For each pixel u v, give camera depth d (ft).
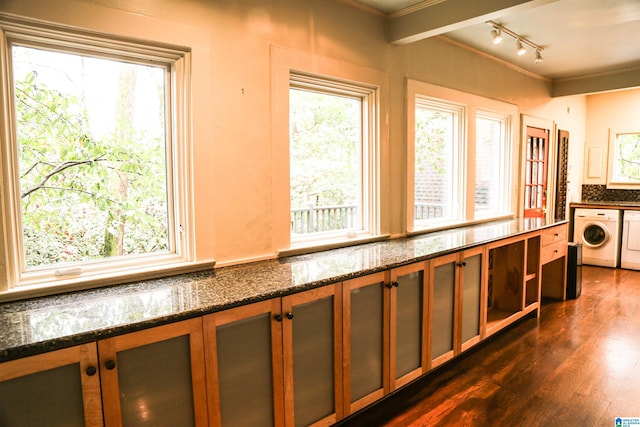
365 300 6.98
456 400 7.90
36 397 3.95
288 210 8.11
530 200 16.99
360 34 9.24
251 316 5.43
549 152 17.93
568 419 7.20
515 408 7.57
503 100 14.40
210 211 6.93
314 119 10.16
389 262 7.44
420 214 13.75
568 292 14.64
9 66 5.30
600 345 10.37
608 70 15.71
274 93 7.72
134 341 4.45
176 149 6.71
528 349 10.22
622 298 14.47
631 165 20.35
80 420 4.20
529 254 12.50
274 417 5.80
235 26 7.10
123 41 5.93
